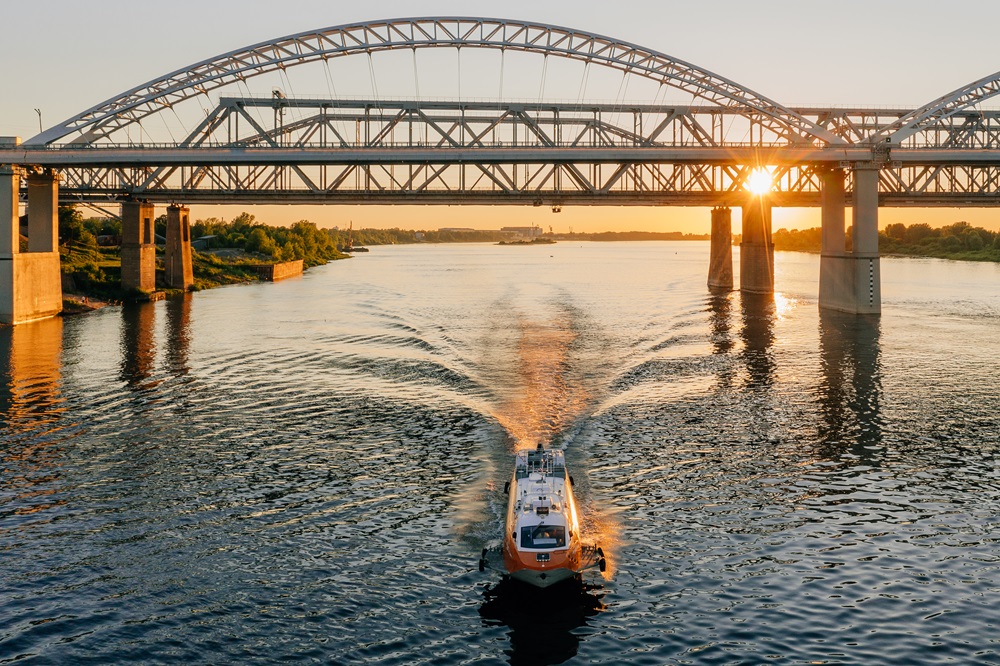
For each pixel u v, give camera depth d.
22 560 36.81
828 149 124.25
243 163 122.62
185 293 160.38
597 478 46.94
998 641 30.75
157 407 63.12
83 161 116.50
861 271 124.19
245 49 118.88
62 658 29.70
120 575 35.59
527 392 67.00
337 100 129.75
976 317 119.69
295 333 100.88
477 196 131.38
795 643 30.69
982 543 38.78
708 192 137.38
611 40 121.88
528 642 30.80
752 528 40.34
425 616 32.50
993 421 59.22
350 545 38.47
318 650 30.31
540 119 132.88
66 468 48.81
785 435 55.66
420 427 57.25
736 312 128.50
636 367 78.00
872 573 35.88
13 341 94.44
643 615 32.59
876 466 49.44
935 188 141.00
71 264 152.12
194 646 30.56
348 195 130.75
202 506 43.12
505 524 38.84
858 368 78.62
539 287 184.75
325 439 54.75
